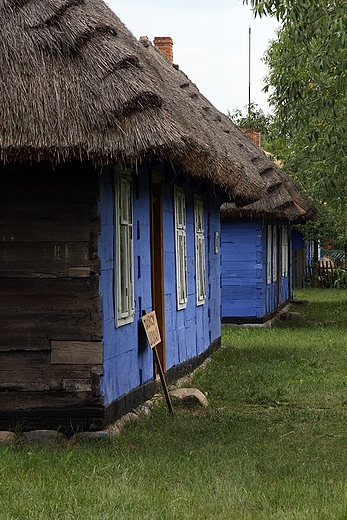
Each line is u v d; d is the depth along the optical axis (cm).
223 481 752
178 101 1142
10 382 922
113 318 970
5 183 925
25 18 892
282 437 961
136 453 844
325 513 654
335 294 3550
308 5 1112
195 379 1373
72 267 917
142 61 977
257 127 2938
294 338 1989
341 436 970
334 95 1270
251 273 2302
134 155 846
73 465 786
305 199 2566
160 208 1240
